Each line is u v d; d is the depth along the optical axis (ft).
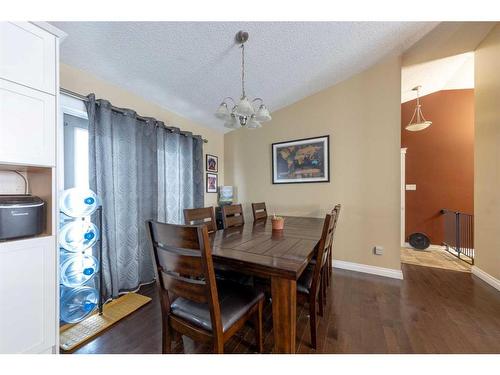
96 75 7.00
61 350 4.65
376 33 7.36
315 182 10.54
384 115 9.10
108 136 6.82
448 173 13.14
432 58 9.29
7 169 4.76
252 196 12.44
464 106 12.91
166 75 7.64
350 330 5.38
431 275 8.98
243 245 4.86
